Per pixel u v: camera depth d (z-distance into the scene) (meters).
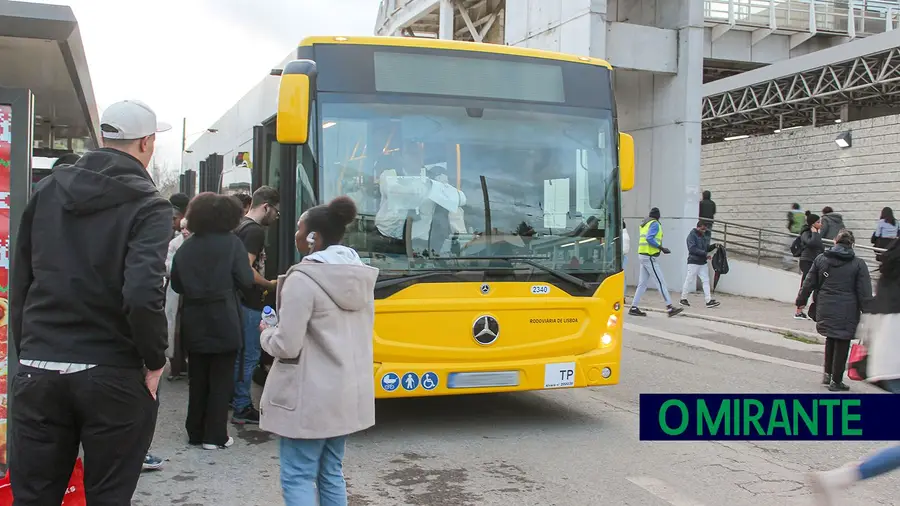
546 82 6.66
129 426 3.20
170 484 5.12
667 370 9.66
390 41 6.31
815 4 26.25
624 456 5.95
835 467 5.80
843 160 19.75
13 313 3.33
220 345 5.77
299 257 6.11
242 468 5.48
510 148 6.43
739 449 6.20
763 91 23.17
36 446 3.14
